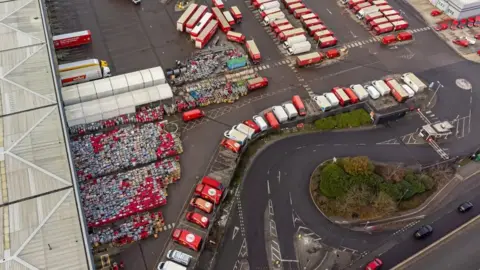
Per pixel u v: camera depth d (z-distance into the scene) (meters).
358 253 93.25
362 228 97.38
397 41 142.62
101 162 101.19
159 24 139.25
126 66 125.25
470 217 100.81
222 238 93.50
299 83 126.44
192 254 88.94
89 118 107.38
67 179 82.56
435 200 103.38
